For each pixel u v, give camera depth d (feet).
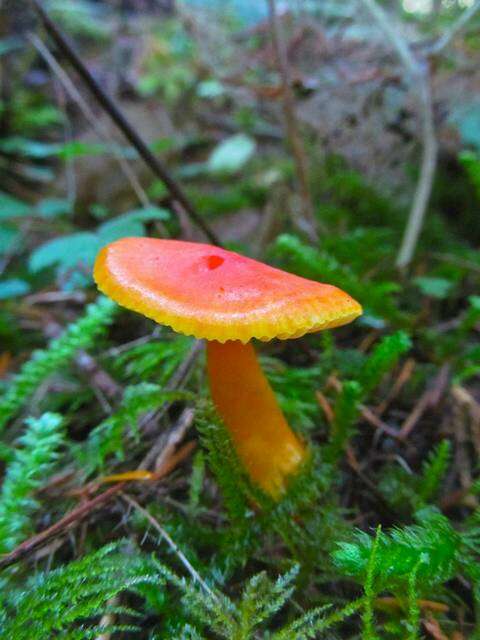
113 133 0.58
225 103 0.66
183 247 0.20
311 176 0.50
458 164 0.49
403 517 0.23
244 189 0.55
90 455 0.24
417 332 0.33
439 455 0.23
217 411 0.20
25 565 0.20
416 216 0.39
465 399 0.26
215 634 0.18
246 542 0.20
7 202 0.41
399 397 0.30
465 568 0.18
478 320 0.34
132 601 0.19
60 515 0.22
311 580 0.20
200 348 0.29
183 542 0.20
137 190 0.39
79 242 0.33
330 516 0.21
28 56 0.59
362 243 0.40
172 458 0.24
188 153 0.64
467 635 0.18
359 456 0.27
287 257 0.39
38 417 0.30
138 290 0.18
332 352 0.31
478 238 0.49
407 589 0.18
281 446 0.21
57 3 0.76
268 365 0.30
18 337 0.37
